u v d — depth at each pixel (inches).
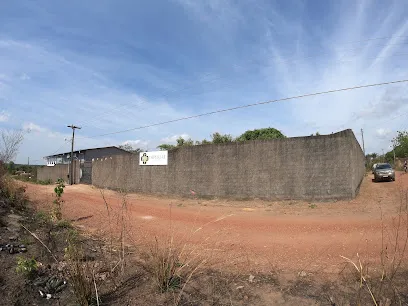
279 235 291.3
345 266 177.5
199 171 672.4
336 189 539.8
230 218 407.8
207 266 185.5
